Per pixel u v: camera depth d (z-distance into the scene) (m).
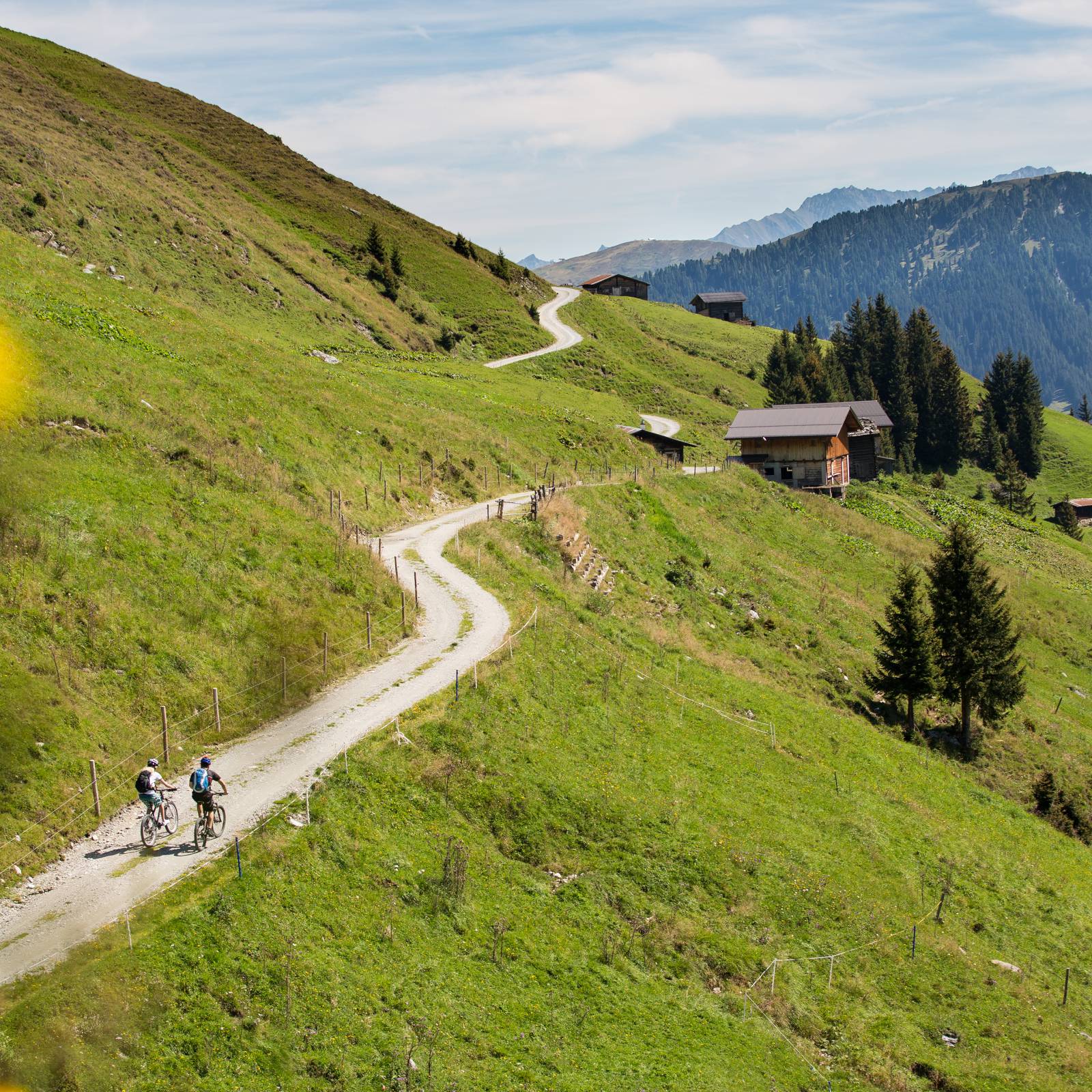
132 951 18.27
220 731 27.86
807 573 67.75
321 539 39.62
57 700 25.12
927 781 42.25
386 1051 18.47
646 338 160.88
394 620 37.41
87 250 81.06
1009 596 79.81
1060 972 31.06
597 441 82.56
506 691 32.91
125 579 30.58
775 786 35.28
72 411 37.69
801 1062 23.06
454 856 24.59
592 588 47.97
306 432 51.81
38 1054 15.70
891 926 29.58
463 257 155.00
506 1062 19.48
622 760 32.72
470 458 64.12
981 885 34.47
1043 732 55.81
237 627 31.86
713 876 28.72
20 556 28.72
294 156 157.12
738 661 48.56
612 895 26.55
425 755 28.33
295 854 22.39
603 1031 21.59
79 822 22.67
